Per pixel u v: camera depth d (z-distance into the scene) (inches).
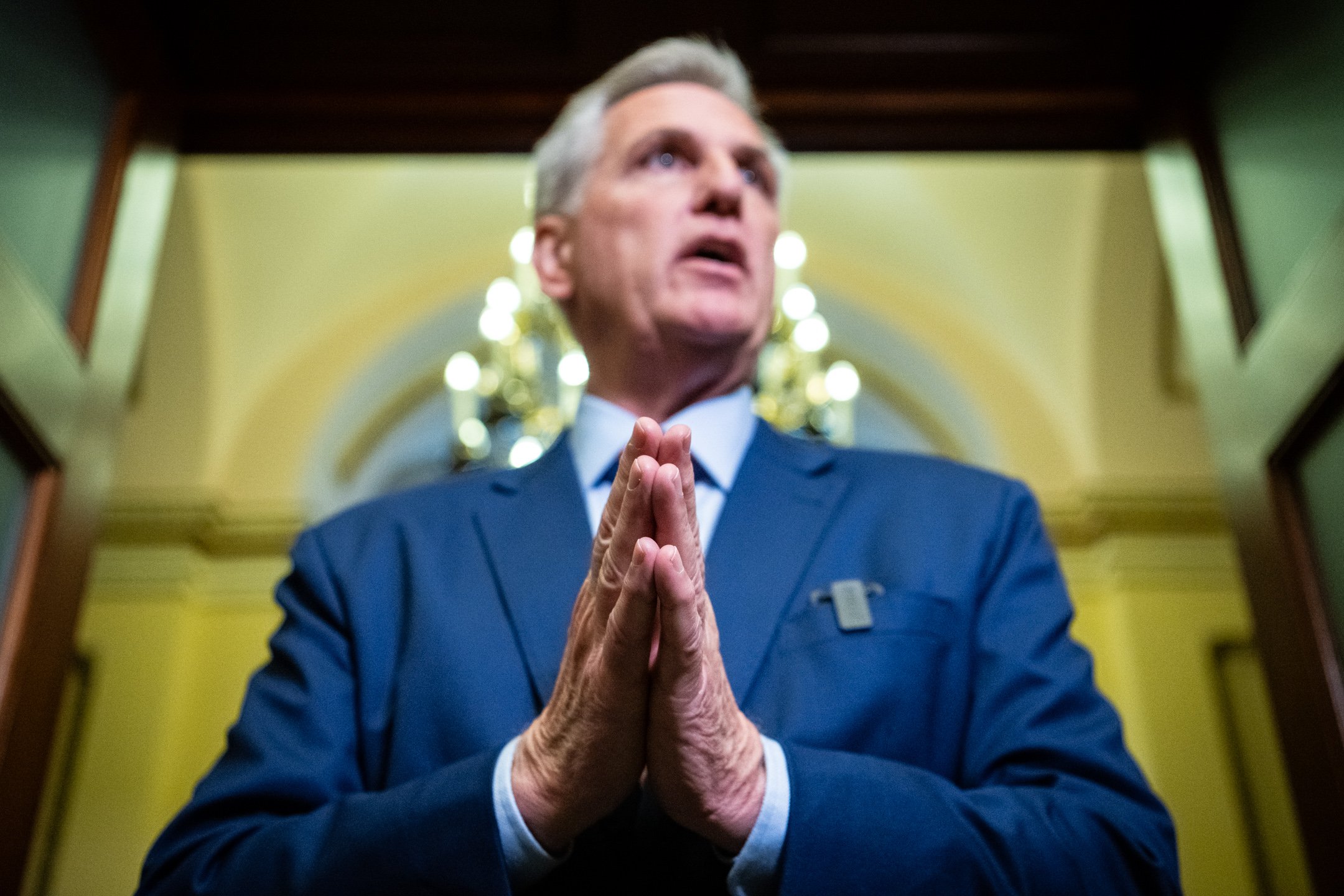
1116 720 45.4
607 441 57.6
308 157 99.2
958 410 248.2
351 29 94.8
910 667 45.4
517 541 51.9
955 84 98.1
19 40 66.9
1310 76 67.2
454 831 37.9
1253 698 212.4
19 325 63.2
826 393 201.0
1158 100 90.8
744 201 61.4
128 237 78.2
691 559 37.6
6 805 61.9
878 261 250.5
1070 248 236.2
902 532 50.2
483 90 98.3
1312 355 64.3
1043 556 51.0
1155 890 39.1
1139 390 235.0
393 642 49.4
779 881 37.3
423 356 255.1
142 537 221.5
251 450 233.1
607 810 38.4
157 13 91.3
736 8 94.5
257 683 49.4
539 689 45.9
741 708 44.6
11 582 64.5
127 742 207.0
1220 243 77.4
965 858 37.7
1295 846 201.0
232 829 42.2
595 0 93.0
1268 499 69.4
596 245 61.6
